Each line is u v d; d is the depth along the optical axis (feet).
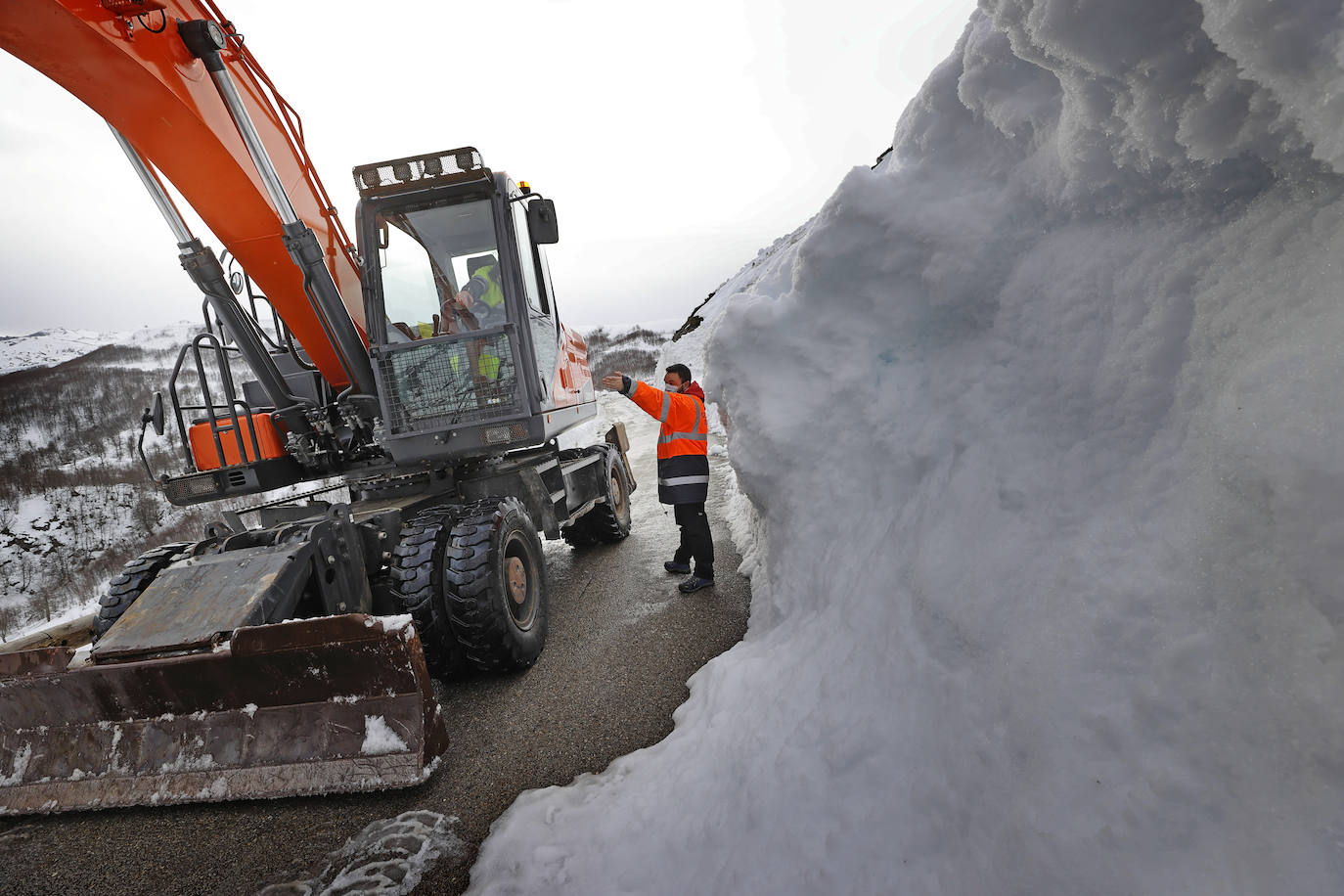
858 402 8.92
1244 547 3.91
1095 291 5.98
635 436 44.01
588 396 21.42
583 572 17.52
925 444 7.75
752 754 6.81
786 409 9.65
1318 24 3.54
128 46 10.23
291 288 13.73
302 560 10.07
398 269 13.96
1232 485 4.06
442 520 11.61
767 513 10.36
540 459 17.84
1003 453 6.44
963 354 7.71
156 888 7.24
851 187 8.67
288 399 14.58
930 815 5.11
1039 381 6.38
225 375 13.94
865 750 5.96
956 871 4.66
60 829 8.38
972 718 5.23
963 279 7.43
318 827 7.88
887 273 8.52
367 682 8.48
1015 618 5.32
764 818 6.01
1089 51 4.84
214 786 8.38
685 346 62.59
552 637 13.11
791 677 7.62
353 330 13.62
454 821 7.75
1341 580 3.30
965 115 7.96
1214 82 4.40
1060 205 6.61
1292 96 3.80
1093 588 4.74
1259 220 4.65
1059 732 4.43
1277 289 4.30
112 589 11.42
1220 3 3.84
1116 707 4.21
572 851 6.61
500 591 11.06
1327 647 3.34
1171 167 5.33
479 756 9.06
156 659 8.58
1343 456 3.41
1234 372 4.36
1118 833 3.84
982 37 7.09
